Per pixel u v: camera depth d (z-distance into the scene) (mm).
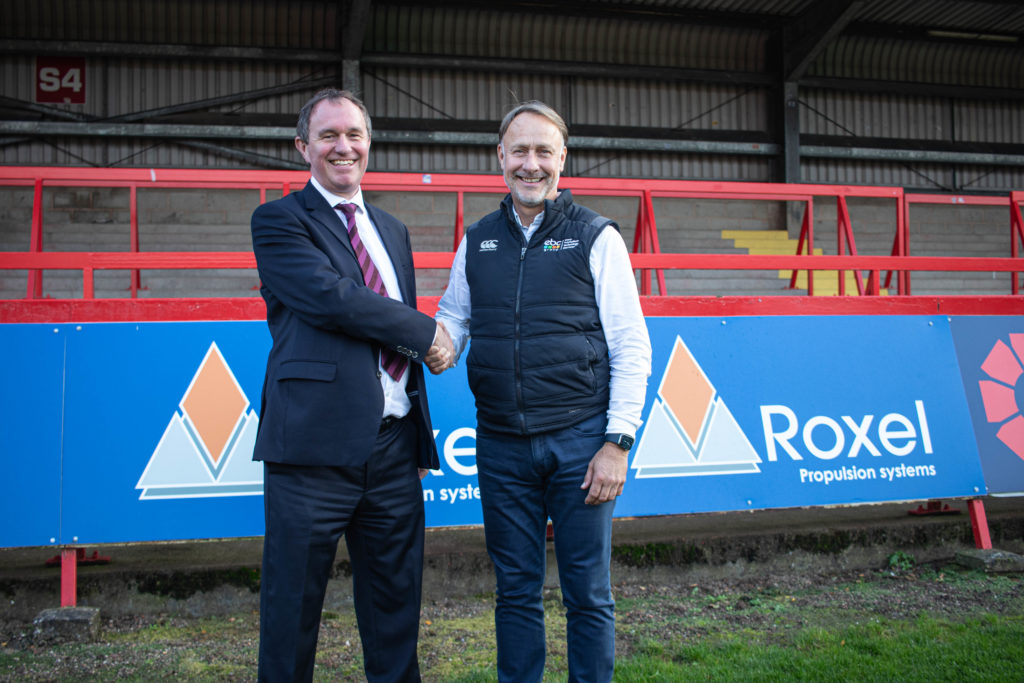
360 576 1887
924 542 3295
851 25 12180
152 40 10219
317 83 10672
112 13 10039
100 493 2648
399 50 11031
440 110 11094
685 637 2486
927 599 2812
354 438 1705
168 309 2812
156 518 2670
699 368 3121
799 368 3229
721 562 3104
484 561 2949
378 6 10719
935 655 2258
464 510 2895
